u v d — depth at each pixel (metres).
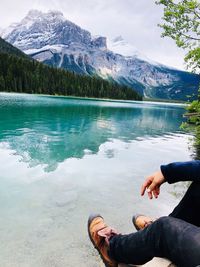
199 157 9.70
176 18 10.12
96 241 1.94
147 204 4.72
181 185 5.80
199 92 10.28
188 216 1.69
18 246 3.25
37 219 3.96
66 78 118.94
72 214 4.18
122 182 5.93
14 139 10.62
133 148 10.49
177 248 1.27
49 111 26.61
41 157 7.98
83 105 46.25
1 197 4.78
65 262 2.99
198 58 9.74
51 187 5.41
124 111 39.41
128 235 1.67
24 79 99.25
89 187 5.49
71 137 12.12
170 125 22.70
